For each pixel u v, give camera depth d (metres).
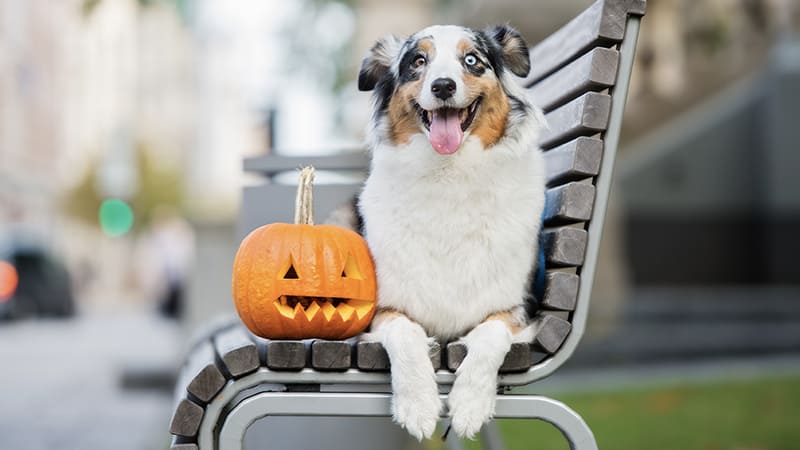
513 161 2.82
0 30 37.03
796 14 13.20
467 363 2.51
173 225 20.25
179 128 57.84
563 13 7.82
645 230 13.38
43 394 9.41
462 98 2.76
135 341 16.62
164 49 57.28
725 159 13.47
